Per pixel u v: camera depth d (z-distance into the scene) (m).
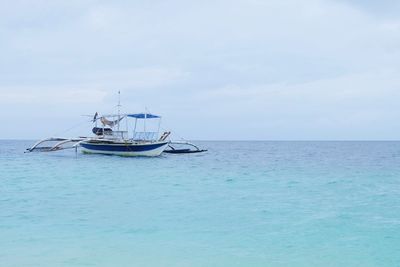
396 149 122.00
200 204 19.17
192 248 11.78
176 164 45.50
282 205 18.97
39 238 12.64
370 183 28.42
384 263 10.65
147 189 24.70
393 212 17.27
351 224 15.00
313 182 28.83
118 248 11.68
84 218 15.75
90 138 52.75
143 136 51.25
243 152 93.62
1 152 78.88
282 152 94.75
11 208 17.83
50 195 21.88
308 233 13.60
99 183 27.59
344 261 10.78
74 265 10.15
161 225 14.66
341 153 88.12
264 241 12.63
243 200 20.45
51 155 63.00
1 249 11.40
